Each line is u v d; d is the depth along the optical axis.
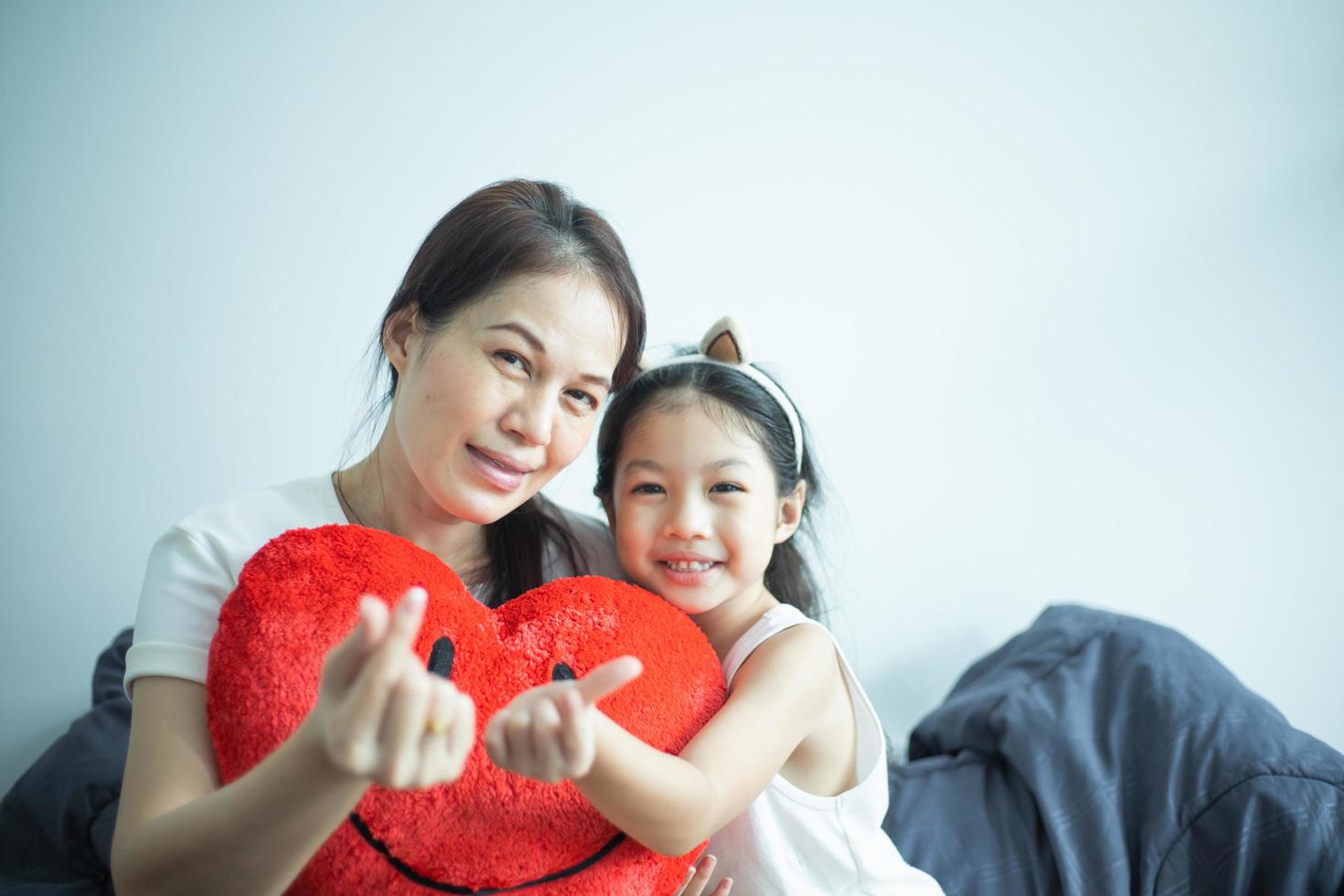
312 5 1.41
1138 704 1.18
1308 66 1.54
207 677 0.64
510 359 0.74
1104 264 1.54
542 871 0.61
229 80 1.39
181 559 0.72
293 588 0.64
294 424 1.42
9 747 1.34
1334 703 1.53
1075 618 1.36
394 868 0.59
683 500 0.89
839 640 1.50
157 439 1.38
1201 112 1.55
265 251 1.41
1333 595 1.53
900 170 1.54
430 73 1.45
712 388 0.93
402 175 1.44
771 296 1.53
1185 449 1.55
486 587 0.89
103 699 1.17
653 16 1.50
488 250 0.74
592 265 0.77
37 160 1.34
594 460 1.42
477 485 0.75
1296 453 1.54
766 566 1.03
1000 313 1.54
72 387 1.36
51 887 0.98
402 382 0.78
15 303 1.34
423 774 0.43
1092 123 1.55
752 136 1.53
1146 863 1.03
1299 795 1.02
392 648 0.42
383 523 0.84
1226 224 1.53
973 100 1.54
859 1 1.53
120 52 1.36
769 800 0.84
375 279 1.43
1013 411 1.54
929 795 1.14
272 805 0.48
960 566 1.53
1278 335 1.53
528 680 0.65
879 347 1.53
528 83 1.48
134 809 0.58
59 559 1.36
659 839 0.60
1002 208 1.55
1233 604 1.54
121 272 1.37
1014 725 1.18
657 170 1.51
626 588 0.77
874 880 0.89
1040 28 1.54
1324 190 1.54
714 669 0.76
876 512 1.52
